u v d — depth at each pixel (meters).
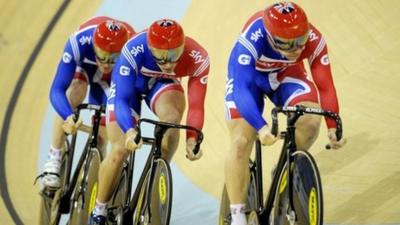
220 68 15.77
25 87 17.78
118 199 9.98
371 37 14.82
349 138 12.34
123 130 8.91
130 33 11.29
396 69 13.73
